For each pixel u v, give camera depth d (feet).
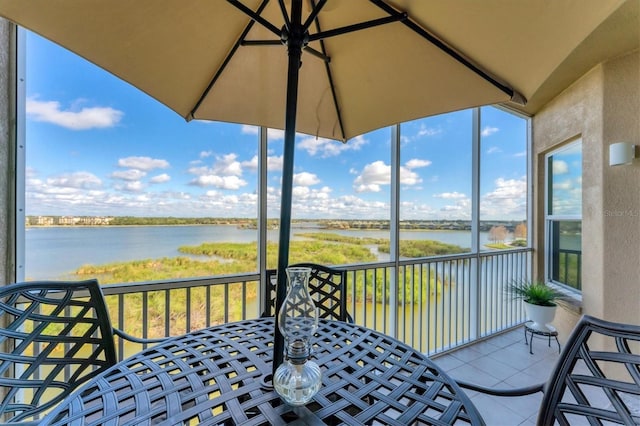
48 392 5.67
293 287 3.19
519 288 11.19
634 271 7.98
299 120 5.49
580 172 10.52
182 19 3.77
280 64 5.04
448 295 10.53
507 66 3.56
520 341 10.91
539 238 12.51
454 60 3.92
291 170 3.20
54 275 5.41
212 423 2.60
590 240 9.14
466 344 10.48
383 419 2.72
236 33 4.32
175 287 6.20
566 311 10.55
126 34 3.61
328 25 4.30
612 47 7.86
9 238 4.98
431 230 10.82
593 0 2.40
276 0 4.07
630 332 3.00
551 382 3.36
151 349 4.00
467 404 2.97
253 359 3.75
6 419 5.12
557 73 9.31
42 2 3.01
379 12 3.85
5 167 4.93
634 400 6.88
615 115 8.31
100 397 2.95
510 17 2.97
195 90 4.80
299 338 3.03
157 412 2.72
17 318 3.84
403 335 9.37
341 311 5.96
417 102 4.75
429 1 3.31
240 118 5.28
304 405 2.87
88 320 4.30
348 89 5.30
